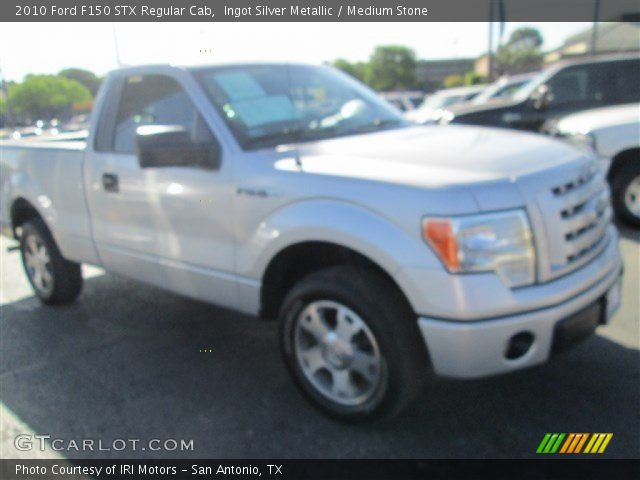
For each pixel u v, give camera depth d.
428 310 2.66
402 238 2.70
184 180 3.58
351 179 2.90
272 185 3.15
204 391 3.56
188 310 4.86
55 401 3.52
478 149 3.24
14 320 4.82
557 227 2.80
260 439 3.06
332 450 2.95
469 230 2.61
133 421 3.28
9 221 5.21
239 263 3.39
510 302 2.62
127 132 4.04
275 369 3.80
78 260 4.59
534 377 3.49
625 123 6.31
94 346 4.25
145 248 3.96
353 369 2.99
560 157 3.16
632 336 3.91
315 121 3.86
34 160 4.77
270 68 4.13
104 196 4.14
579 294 2.83
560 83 8.55
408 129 3.98
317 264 3.33
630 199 6.45
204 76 3.79
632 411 3.12
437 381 3.51
